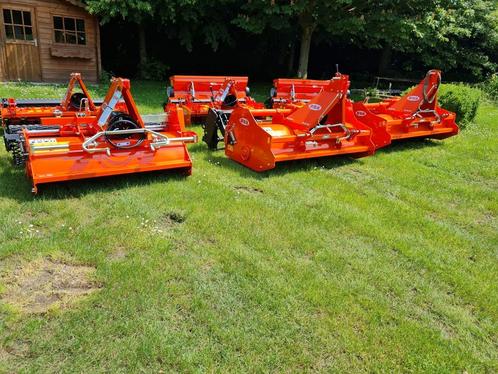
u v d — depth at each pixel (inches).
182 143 208.1
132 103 193.6
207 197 186.2
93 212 164.7
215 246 147.5
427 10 544.1
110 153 189.2
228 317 113.1
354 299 125.0
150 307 114.4
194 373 95.3
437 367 103.2
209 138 257.8
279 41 705.6
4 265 127.6
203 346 103.0
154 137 200.5
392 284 134.4
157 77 600.7
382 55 743.7
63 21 474.3
